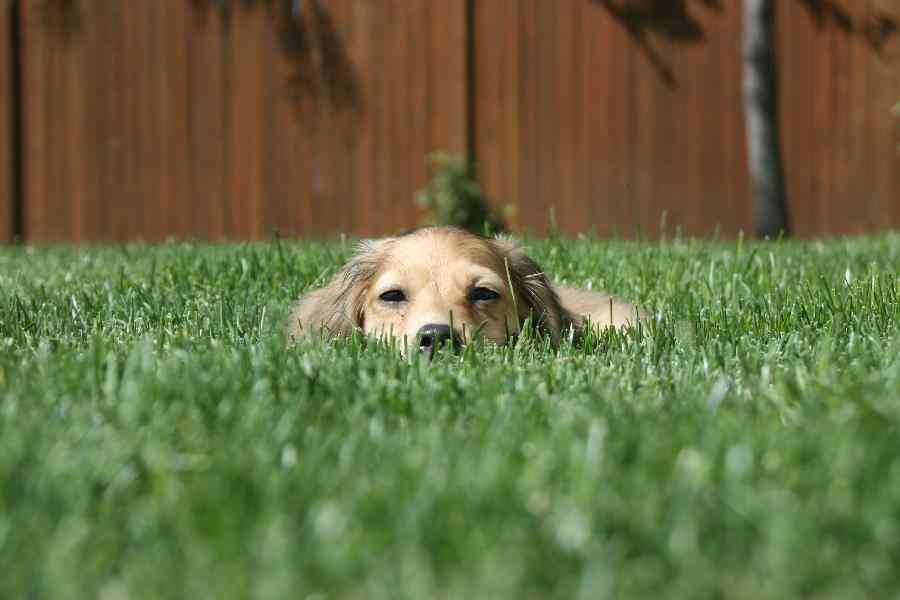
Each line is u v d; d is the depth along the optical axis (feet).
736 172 40.91
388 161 40.29
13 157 39.68
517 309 13.80
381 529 5.81
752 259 18.53
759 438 7.26
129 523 6.01
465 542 5.52
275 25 39.88
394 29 40.04
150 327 13.79
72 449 7.24
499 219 40.40
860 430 7.25
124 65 39.73
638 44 40.52
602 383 9.86
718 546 5.53
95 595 5.21
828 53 41.16
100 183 39.96
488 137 40.47
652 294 17.30
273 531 5.60
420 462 6.79
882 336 12.42
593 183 40.73
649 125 40.70
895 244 26.53
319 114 40.06
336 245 25.76
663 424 7.80
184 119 39.91
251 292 16.83
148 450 7.11
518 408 8.58
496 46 40.27
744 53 39.96
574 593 5.08
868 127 41.39
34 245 36.04
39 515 6.06
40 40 39.55
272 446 7.38
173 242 29.43
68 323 13.98
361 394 9.10
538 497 6.12
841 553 5.42
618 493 6.25
